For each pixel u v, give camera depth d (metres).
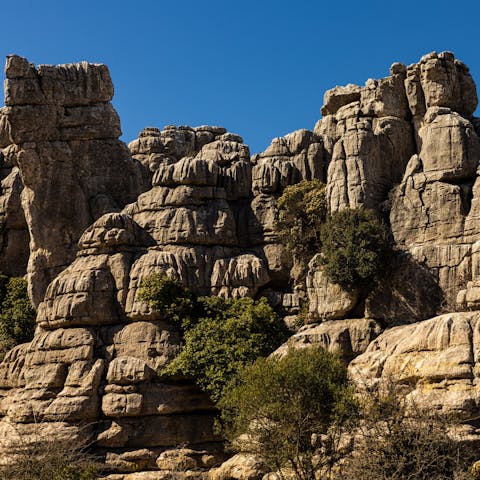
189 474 58.66
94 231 66.94
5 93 74.75
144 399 60.53
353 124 65.25
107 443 60.06
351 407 45.59
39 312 66.00
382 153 65.31
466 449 43.00
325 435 48.78
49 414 60.72
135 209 69.88
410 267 59.72
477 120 65.94
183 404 61.22
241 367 59.12
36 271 73.38
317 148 71.50
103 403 60.75
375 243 60.38
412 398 45.59
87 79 77.12
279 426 47.97
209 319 63.25
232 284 66.00
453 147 61.81
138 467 59.62
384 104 66.75
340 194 64.31
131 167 78.62
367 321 59.94
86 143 76.75
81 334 63.25
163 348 62.19
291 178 71.25
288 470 49.78
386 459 41.91
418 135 65.94
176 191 68.25
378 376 50.97
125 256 65.81
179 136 88.00
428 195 61.78
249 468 53.28
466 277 58.03
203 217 67.69
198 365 60.72
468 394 45.97
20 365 68.00
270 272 68.81
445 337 48.91
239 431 49.38
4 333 74.31
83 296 64.06
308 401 47.34
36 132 74.75
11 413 62.06
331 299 61.72
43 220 73.94
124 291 64.56
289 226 68.69
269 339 62.41
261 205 70.62
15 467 50.16
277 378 47.94
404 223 62.22
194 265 65.94
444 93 64.81
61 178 74.81
